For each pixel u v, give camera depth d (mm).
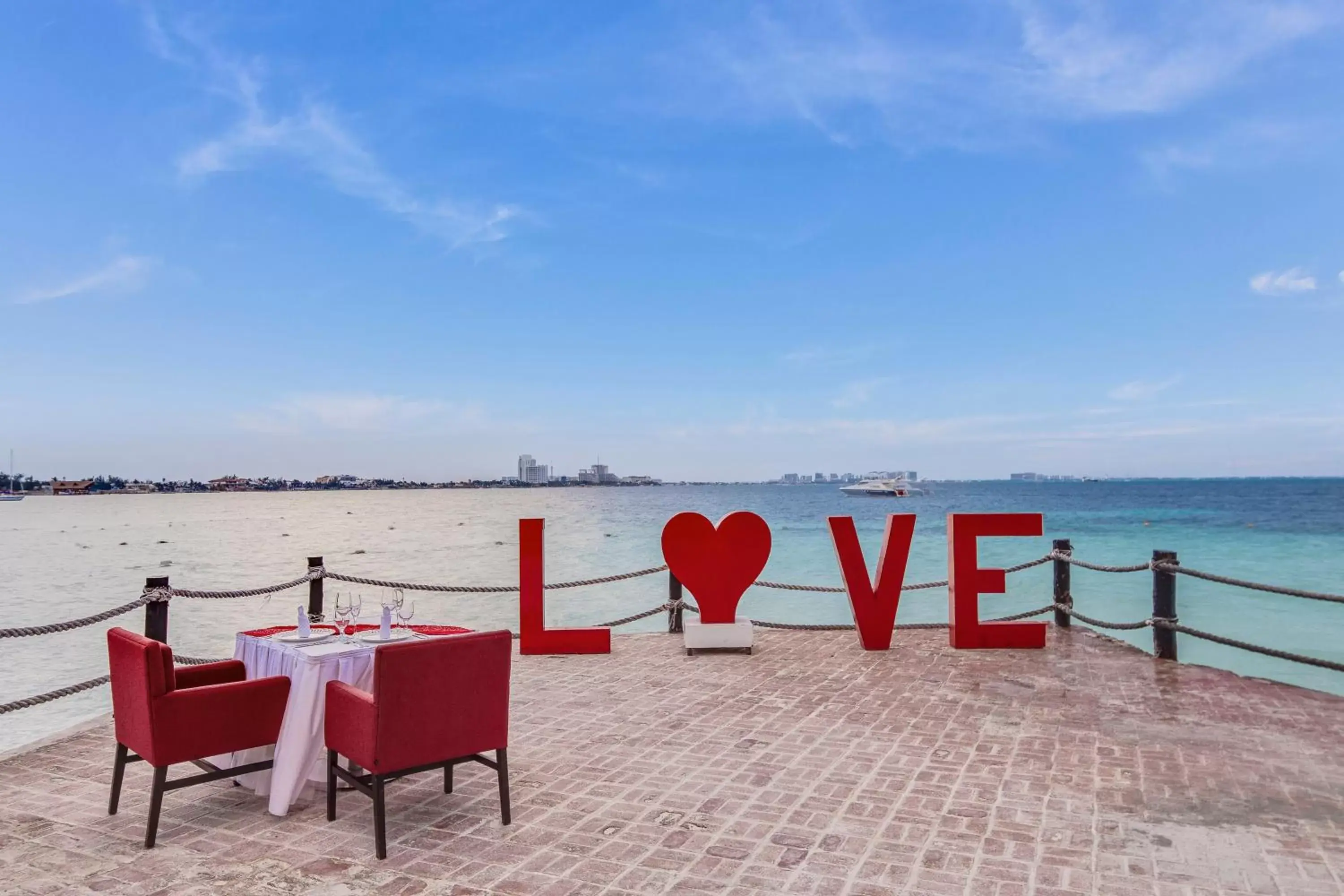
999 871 3857
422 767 4125
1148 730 6117
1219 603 19234
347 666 4641
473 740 4285
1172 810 4586
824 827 4387
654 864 3941
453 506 132375
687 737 6004
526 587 9070
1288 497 111500
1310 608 18531
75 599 21969
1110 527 48969
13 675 12867
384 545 41250
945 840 4211
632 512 88562
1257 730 6102
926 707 6789
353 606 5465
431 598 21750
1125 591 21344
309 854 4047
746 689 7434
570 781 5105
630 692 7355
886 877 3801
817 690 7398
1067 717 6484
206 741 4250
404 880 3773
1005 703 6898
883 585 9195
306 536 49938
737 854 4047
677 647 9391
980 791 4902
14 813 4594
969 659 8664
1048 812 4574
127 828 4371
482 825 4414
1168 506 82500
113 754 5707
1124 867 3896
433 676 4133
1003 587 9211
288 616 18438
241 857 4008
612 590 23125
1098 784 5008
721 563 9039
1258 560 29484
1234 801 4715
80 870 3873
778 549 35125
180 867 3902
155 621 6672
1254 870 3863
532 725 6340
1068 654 8875
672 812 4598
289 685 4562
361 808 4648
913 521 9234
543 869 3887
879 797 4812
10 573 28344
